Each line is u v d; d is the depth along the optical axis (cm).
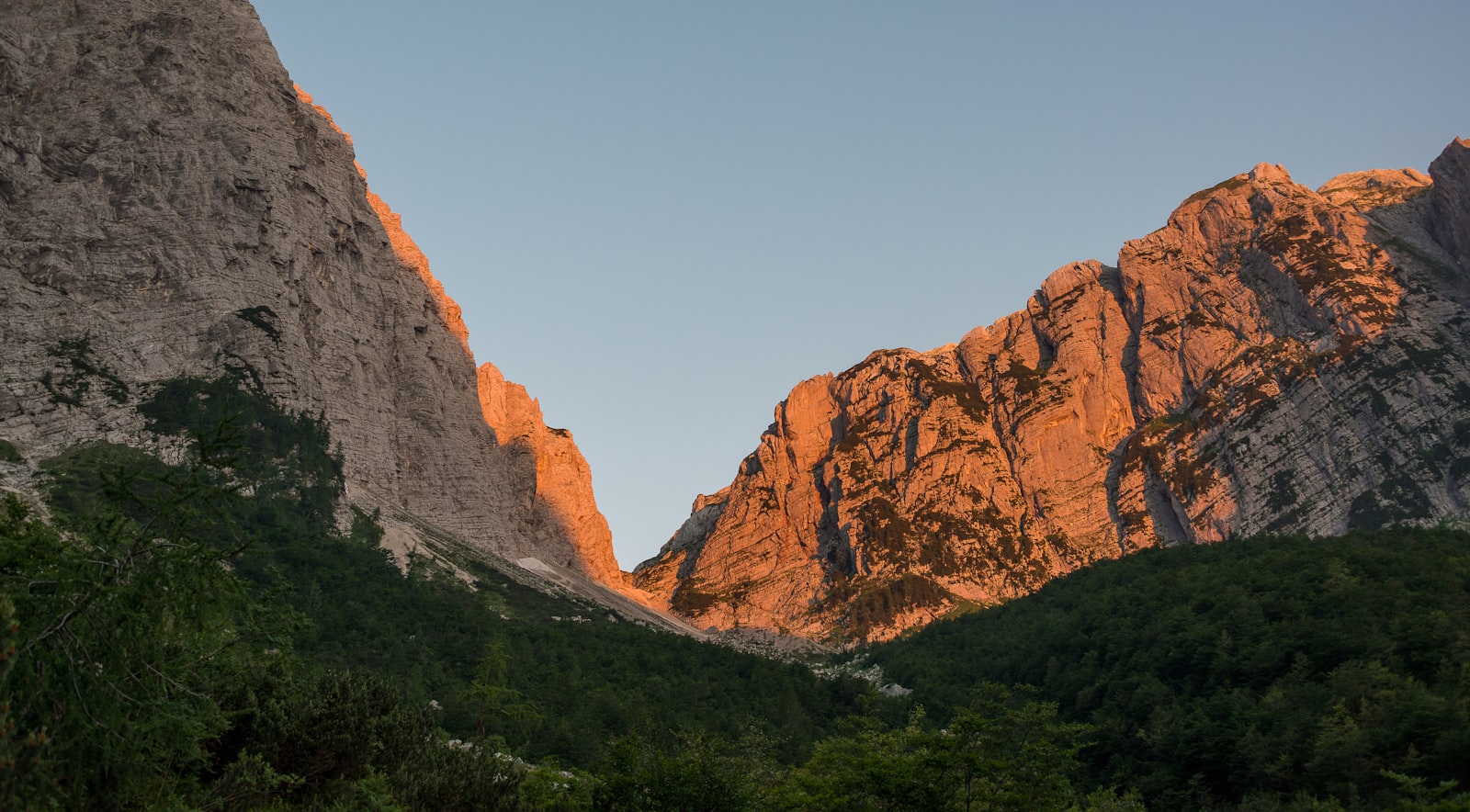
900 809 6297
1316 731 8719
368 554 14425
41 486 11869
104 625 3262
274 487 14500
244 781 4112
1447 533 15362
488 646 11406
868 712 13475
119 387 14500
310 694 4878
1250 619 11638
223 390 15238
